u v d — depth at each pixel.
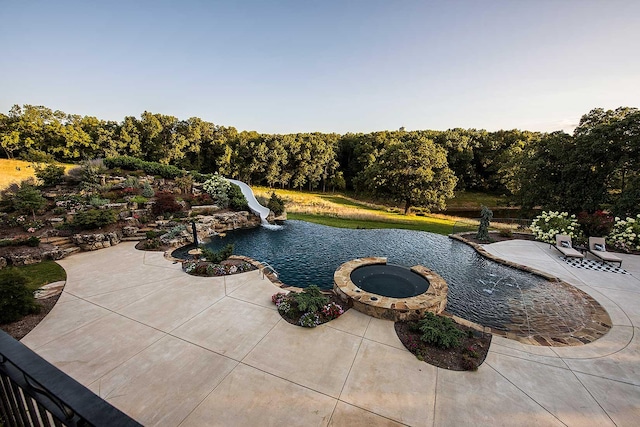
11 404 2.02
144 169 25.20
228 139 50.91
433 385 5.40
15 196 15.68
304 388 5.26
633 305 8.62
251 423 4.56
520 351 6.45
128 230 14.73
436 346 6.48
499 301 9.24
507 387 5.39
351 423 4.60
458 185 43.88
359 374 5.62
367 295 8.28
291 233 18.34
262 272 10.36
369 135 54.03
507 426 4.59
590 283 10.27
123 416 1.39
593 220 15.16
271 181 46.22
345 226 20.62
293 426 4.52
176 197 20.83
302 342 6.57
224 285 9.38
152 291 8.95
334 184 48.94
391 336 6.87
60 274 10.21
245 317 7.54
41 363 1.75
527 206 21.53
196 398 4.99
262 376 5.53
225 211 20.94
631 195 14.81
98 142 39.53
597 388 5.41
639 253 13.22
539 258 13.06
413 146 30.08
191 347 6.34
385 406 4.92
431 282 9.45
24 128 34.09
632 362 6.12
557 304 8.89
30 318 7.38
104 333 6.80
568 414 4.82
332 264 12.66
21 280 7.39
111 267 10.92
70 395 1.52
